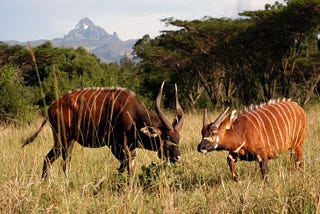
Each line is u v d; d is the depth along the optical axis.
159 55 53.91
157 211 8.66
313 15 41.22
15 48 50.34
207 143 12.41
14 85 30.88
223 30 47.22
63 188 9.35
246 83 48.94
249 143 12.68
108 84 37.91
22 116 27.12
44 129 19.14
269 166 13.42
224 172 13.16
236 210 8.65
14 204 8.70
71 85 33.09
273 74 46.72
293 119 13.48
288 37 43.94
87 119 13.66
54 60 53.09
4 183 9.55
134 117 13.63
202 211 8.87
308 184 8.98
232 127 12.73
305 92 36.47
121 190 10.01
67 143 13.65
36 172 11.06
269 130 12.94
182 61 54.69
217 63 52.12
